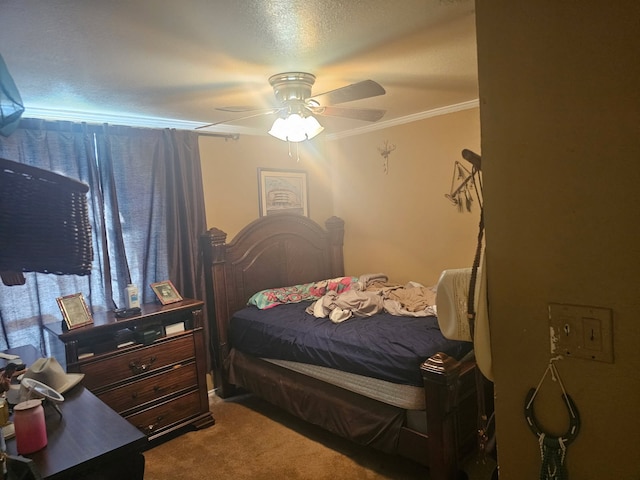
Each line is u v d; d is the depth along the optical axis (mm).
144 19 1567
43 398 1595
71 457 1243
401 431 2197
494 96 1043
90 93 2438
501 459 1131
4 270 1083
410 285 3566
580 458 997
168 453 2688
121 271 2955
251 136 3799
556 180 967
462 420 2100
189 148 3318
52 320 2699
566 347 988
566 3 922
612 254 910
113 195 2920
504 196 1051
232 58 2006
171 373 2861
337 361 2494
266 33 1752
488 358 1138
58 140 2725
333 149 4414
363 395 2410
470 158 1161
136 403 2695
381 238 4086
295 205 4125
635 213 876
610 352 928
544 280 1007
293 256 3982
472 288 1188
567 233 963
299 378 2820
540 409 1046
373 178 4082
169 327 2883
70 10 1471
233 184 3680
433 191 3643
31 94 2396
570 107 935
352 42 1909
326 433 2852
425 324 2615
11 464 1100
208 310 3463
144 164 3096
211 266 3367
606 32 879
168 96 2578
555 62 946
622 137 878
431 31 1831
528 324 1042
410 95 2982
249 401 3438
